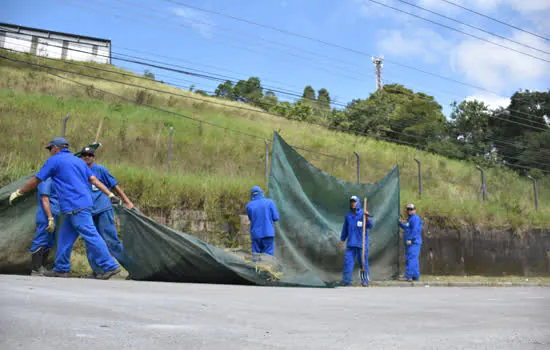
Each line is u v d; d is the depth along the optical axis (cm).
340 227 856
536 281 1175
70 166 488
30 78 2466
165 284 430
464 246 1266
